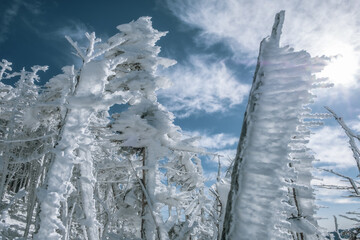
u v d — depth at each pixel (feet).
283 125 6.23
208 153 30.17
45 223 17.71
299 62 6.70
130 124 31.27
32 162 39.52
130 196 33.40
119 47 37.11
